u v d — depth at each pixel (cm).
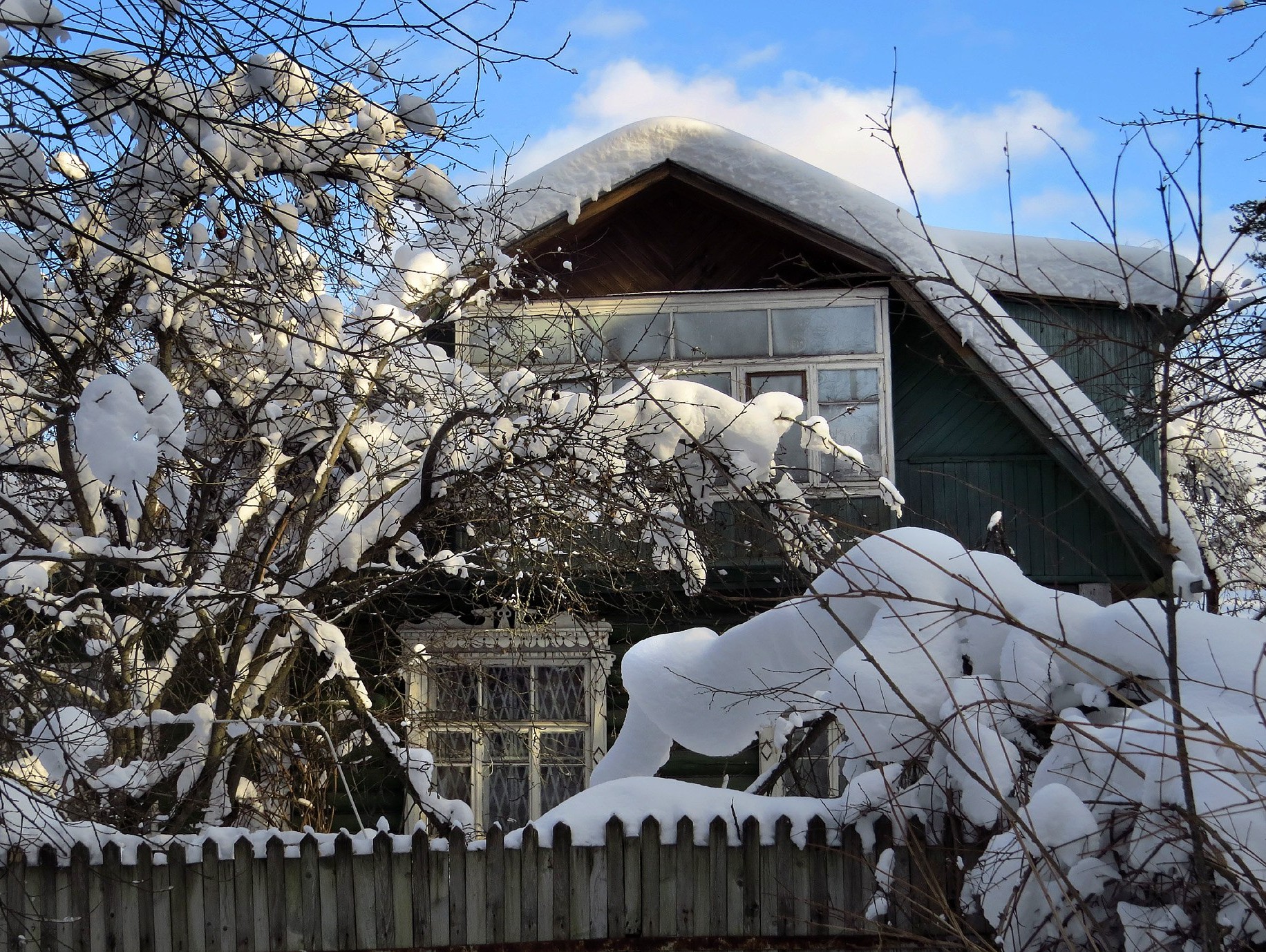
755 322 941
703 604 864
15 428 631
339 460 768
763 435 664
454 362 711
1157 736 323
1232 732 317
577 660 893
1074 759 354
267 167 602
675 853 462
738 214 982
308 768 681
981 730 368
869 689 390
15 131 488
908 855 414
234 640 654
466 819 620
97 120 486
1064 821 324
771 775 519
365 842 475
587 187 930
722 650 500
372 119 589
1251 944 296
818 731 506
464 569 705
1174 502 779
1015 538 931
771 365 938
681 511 655
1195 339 439
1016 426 951
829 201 919
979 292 851
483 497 673
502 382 681
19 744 464
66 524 722
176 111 509
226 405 720
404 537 689
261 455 749
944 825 401
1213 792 302
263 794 666
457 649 754
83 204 531
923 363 971
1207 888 277
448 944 467
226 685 622
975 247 969
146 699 629
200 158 543
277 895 471
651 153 938
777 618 475
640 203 994
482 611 781
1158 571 884
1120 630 367
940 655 396
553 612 759
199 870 472
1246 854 293
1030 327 959
